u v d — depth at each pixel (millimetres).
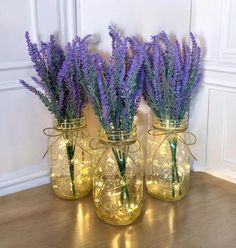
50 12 1018
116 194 931
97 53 995
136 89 916
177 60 956
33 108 1051
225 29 1070
